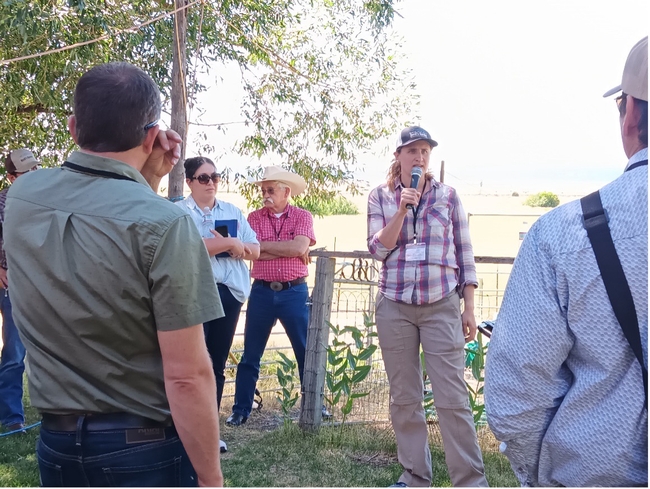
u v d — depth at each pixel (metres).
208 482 1.42
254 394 4.43
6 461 3.42
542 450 1.25
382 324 3.10
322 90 7.55
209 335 3.69
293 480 3.27
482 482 2.97
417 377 3.10
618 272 1.12
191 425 1.36
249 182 7.21
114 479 1.36
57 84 6.25
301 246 4.07
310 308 4.01
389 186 3.15
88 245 1.32
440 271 2.97
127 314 1.32
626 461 1.13
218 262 3.63
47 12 5.21
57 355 1.36
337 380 4.22
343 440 3.78
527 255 1.25
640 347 1.11
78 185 1.39
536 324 1.20
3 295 3.86
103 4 5.97
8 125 6.48
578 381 1.19
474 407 3.68
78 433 1.36
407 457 3.12
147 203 1.34
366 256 3.79
